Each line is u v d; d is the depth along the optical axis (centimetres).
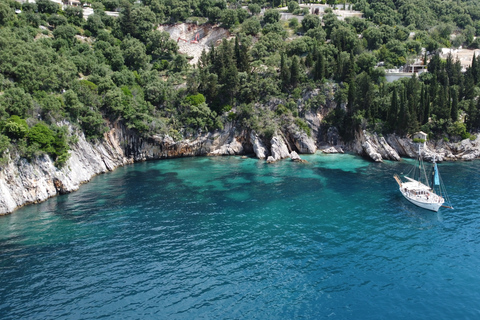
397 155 9381
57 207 6034
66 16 12688
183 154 10319
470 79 10581
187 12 15612
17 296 3534
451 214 5703
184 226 5216
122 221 5397
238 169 8581
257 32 14275
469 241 4772
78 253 4400
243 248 4541
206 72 11150
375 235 4947
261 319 3262
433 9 16950
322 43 13112
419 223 5359
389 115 9844
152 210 5859
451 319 3281
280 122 10281
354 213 5744
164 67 12775
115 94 9038
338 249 4538
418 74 11769
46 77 7838
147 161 9838
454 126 9675
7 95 6588
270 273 3981
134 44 12500
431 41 13725
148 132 9656
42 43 9806
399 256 4375
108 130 8838
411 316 3322
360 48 12650
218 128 10481
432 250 4531
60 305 3409
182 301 3494
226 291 3656
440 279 3897
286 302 3497
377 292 3669
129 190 6969
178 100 10619
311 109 10788
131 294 3594
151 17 14200
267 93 10781
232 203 6184
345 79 10975
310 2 16975
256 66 11675
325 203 6194
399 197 6500
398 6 16812
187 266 4116
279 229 5116
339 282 3825
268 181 7519
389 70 12225
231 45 11838
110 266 4109
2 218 5547
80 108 8162
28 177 6231
